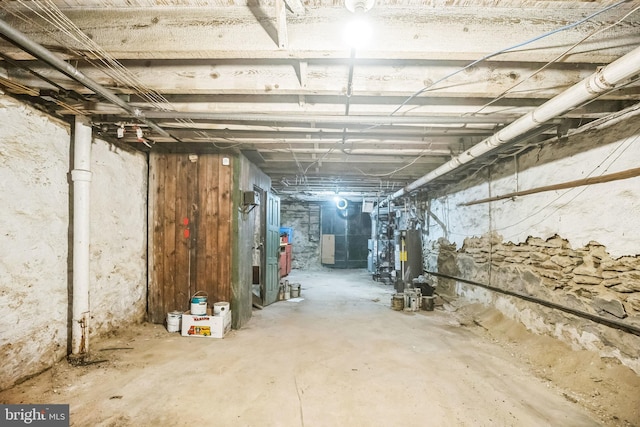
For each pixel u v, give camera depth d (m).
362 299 5.54
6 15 1.81
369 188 7.26
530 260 3.30
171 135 3.22
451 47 1.76
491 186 4.14
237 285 3.67
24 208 2.26
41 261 2.39
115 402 2.06
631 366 2.20
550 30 1.79
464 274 4.91
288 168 5.20
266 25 1.76
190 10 1.79
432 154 3.87
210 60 2.17
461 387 2.32
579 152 2.70
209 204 3.71
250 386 2.29
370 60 2.14
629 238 2.26
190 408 2.01
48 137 2.46
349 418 1.93
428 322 4.04
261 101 2.54
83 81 1.90
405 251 6.11
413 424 1.88
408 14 1.77
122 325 3.36
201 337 3.30
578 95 1.87
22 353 2.25
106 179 3.12
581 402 2.13
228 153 3.74
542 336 3.04
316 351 2.98
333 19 1.76
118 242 3.29
